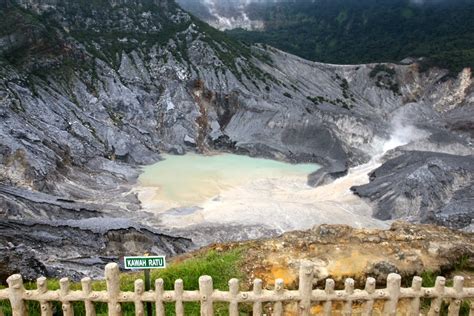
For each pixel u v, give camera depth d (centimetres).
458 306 995
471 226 4506
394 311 976
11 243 3488
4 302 1073
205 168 6719
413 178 5444
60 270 2633
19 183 4947
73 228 3844
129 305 1091
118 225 3997
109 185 5847
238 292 954
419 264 1218
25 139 5603
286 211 5134
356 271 1174
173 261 1509
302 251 1288
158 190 5834
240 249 1345
